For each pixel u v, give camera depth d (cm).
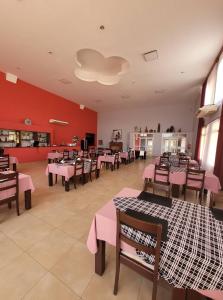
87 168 434
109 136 1212
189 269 94
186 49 395
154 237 108
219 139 405
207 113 497
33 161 679
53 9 279
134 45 379
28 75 580
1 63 488
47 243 191
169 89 703
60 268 156
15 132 639
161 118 1040
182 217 133
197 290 95
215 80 466
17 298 126
